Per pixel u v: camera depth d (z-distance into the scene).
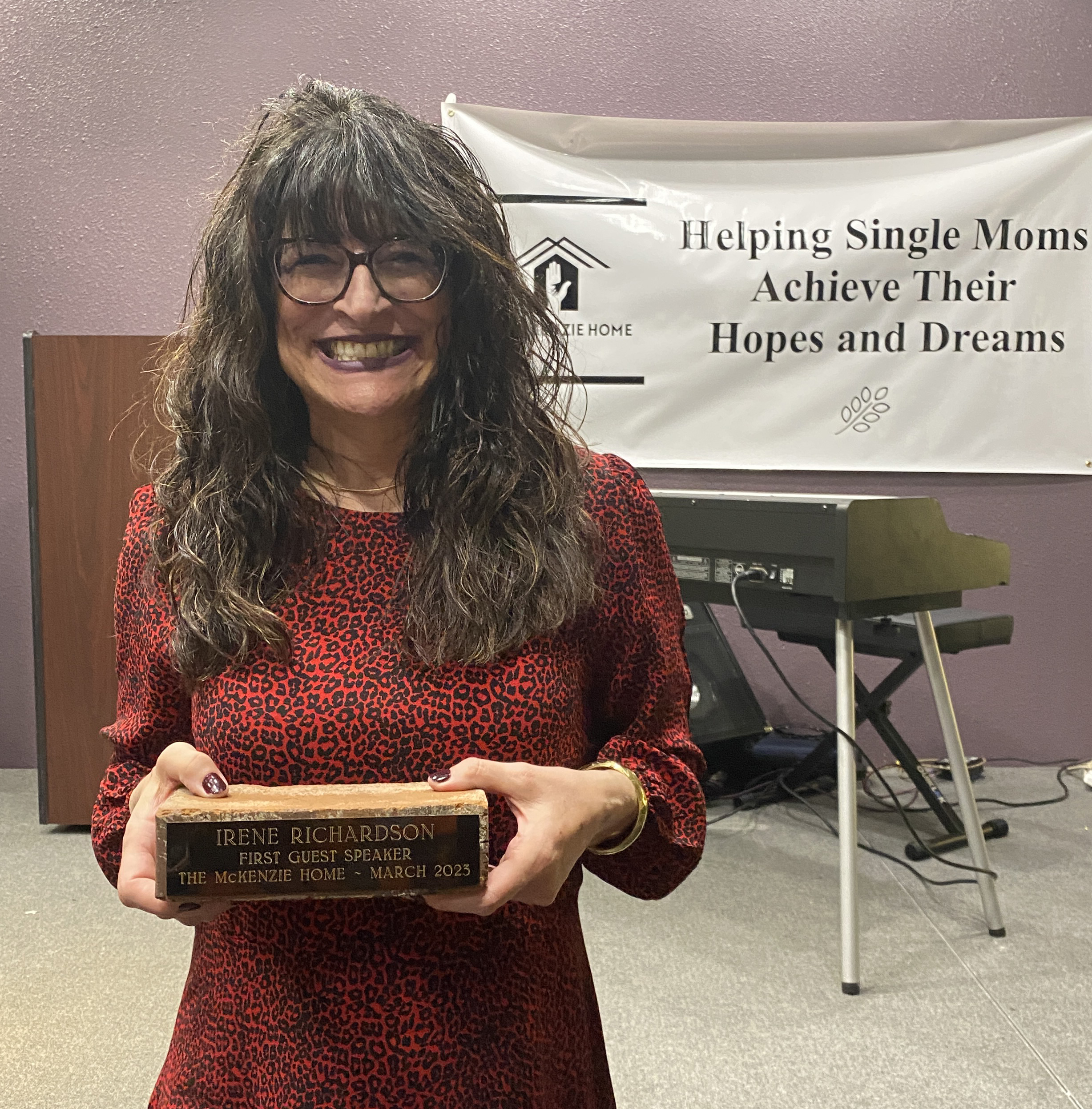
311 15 3.16
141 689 0.76
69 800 2.76
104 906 2.33
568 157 3.17
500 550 0.71
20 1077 1.69
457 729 0.68
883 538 1.97
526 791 0.64
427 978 0.68
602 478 0.79
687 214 3.18
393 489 0.75
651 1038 1.81
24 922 2.24
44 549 2.71
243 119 3.12
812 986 1.98
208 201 0.83
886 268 3.20
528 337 0.76
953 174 3.17
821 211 3.18
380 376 0.70
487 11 3.18
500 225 0.75
